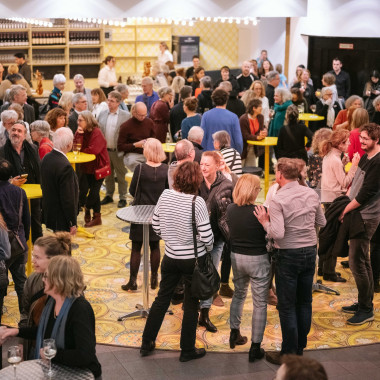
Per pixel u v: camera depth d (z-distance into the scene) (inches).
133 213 206.2
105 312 216.4
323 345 196.5
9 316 210.8
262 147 365.7
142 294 231.0
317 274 246.2
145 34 596.1
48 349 120.4
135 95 495.8
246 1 300.5
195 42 613.6
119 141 304.5
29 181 242.8
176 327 206.5
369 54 489.1
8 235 190.5
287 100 369.1
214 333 203.0
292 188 172.1
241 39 636.1
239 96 462.9
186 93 344.8
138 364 182.9
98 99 357.7
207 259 177.3
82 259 263.6
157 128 350.6
